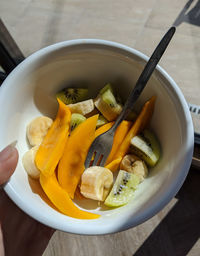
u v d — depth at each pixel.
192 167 0.35
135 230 0.33
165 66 0.34
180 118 0.19
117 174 0.23
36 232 0.25
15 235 0.23
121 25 0.38
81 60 0.22
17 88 0.20
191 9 0.35
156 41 0.35
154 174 0.21
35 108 0.23
